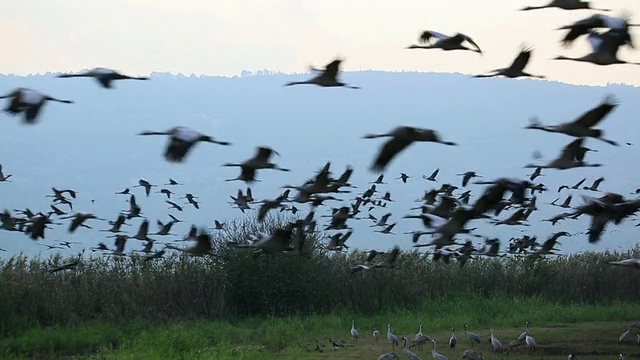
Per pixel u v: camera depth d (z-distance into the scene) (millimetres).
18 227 28906
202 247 22578
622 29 14656
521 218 25922
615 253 52438
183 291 43469
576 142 20094
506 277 50000
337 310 45156
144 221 30703
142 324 39188
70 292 40469
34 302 39188
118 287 42125
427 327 39594
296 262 44531
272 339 35719
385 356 28938
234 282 44469
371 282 46625
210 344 34062
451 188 29391
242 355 29641
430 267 49062
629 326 38781
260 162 20453
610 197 19953
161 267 44000
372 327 40188
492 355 31750
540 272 49875
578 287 50406
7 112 16125
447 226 20594
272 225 44938
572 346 33469
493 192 19703
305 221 27938
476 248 31359
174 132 16078
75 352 34188
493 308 44688
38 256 41844
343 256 47094
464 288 48812
